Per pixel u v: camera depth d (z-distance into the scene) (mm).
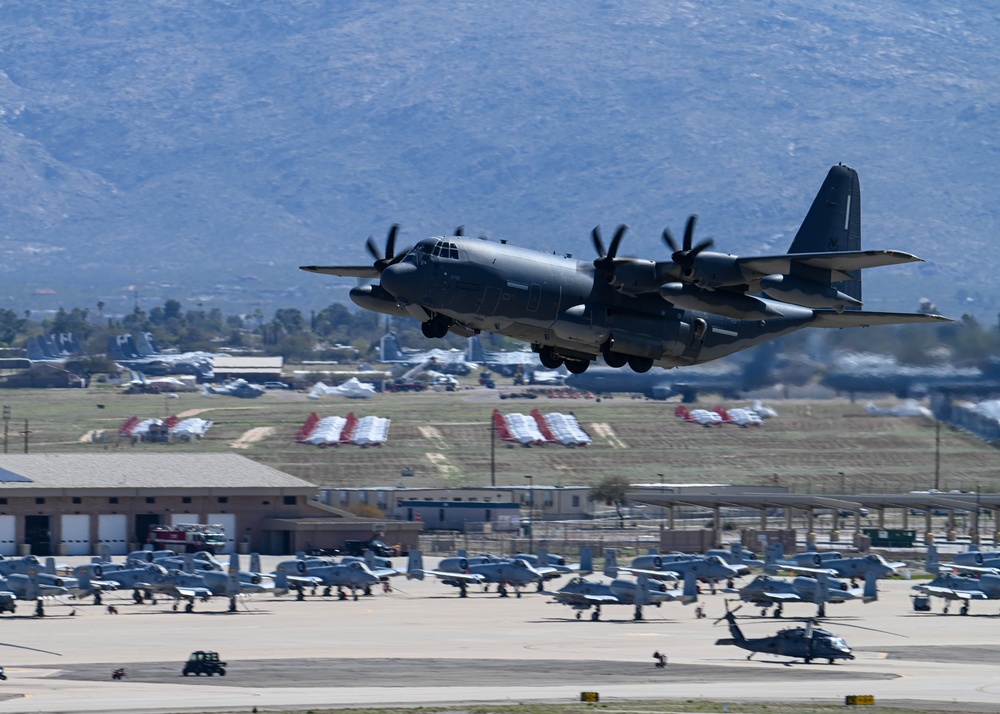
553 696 162375
